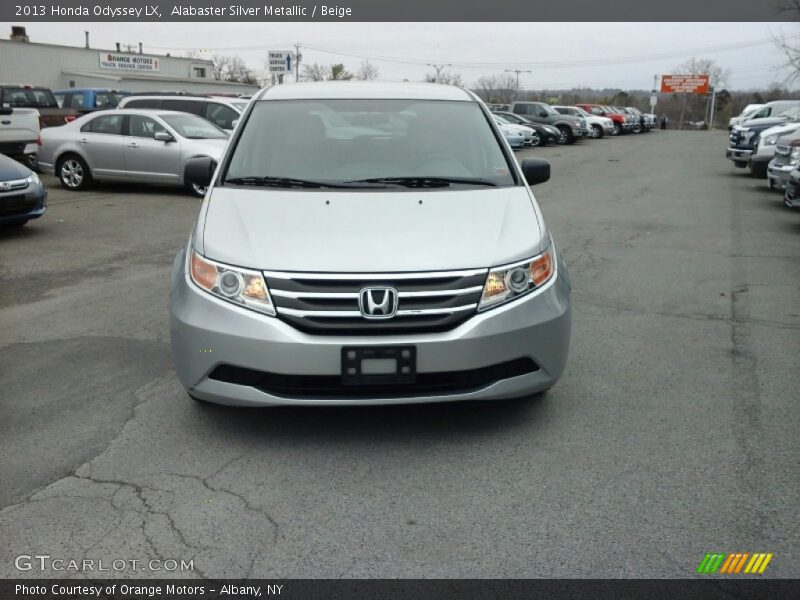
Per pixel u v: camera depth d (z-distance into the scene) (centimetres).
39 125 1481
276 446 380
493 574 279
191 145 1321
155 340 549
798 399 442
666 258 853
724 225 1092
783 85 3147
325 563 286
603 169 2103
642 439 388
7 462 363
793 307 646
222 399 366
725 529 307
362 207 407
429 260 360
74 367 493
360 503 327
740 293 693
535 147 3180
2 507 324
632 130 4625
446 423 405
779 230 1048
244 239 377
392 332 353
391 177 452
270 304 354
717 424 407
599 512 320
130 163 1364
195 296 369
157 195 1354
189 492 336
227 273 362
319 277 351
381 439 387
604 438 389
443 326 355
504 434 393
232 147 475
